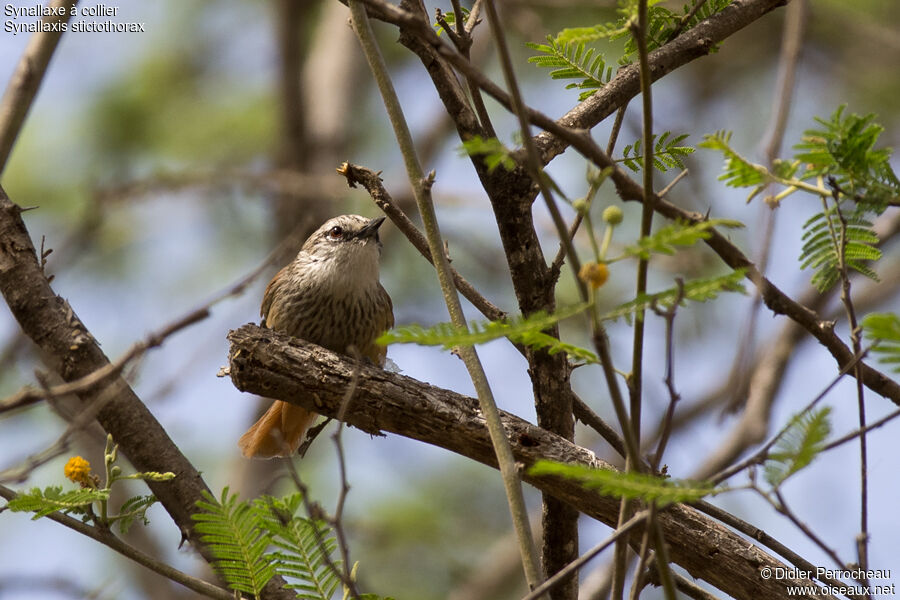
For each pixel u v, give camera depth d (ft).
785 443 14.57
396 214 24.20
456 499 51.60
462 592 48.62
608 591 38.50
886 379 19.36
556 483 21.42
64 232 50.57
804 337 46.03
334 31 61.46
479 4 23.43
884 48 55.93
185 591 44.01
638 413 15.10
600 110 23.30
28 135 51.85
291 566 19.92
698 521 21.11
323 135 56.80
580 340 50.24
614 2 48.01
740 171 17.16
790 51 37.19
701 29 23.82
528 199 22.02
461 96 22.41
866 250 18.69
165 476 21.07
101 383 24.00
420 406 21.71
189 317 19.12
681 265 47.37
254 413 50.44
